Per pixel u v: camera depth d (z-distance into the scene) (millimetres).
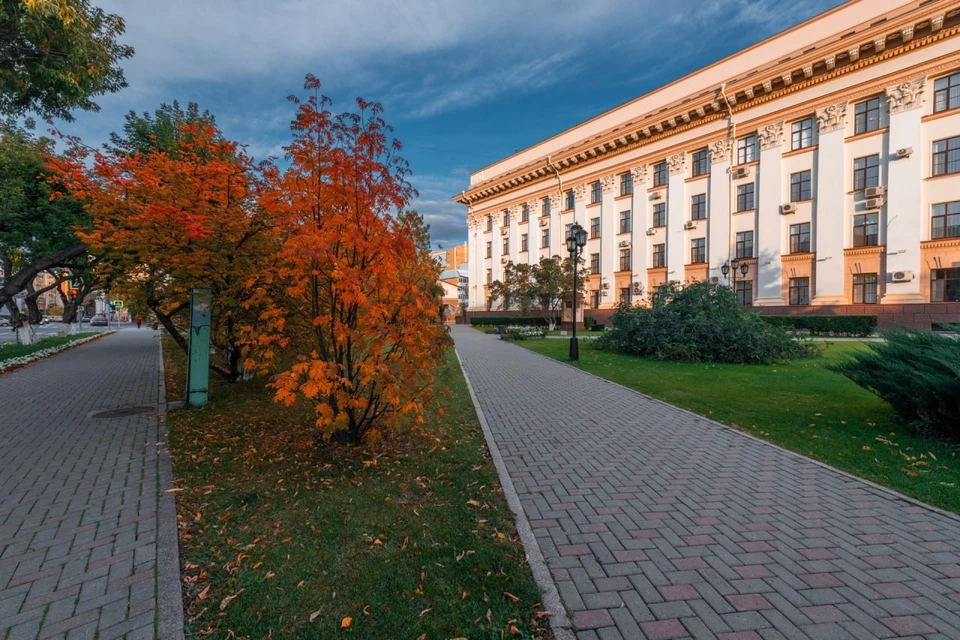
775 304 24766
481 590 2574
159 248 6723
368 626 2271
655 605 2473
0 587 2572
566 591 2598
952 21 19625
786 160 24781
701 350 13156
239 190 6816
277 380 4023
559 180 37812
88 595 2504
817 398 7633
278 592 2539
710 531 3312
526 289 30297
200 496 3854
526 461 4875
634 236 32094
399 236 4402
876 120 22016
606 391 8984
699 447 5363
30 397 8289
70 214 13320
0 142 13133
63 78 7559
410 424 6055
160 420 6480
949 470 4328
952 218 19797
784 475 4430
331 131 4406
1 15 6699
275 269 4586
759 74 24891
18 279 12711
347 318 4715
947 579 2711
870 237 21922
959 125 19641
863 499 3846
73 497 3832
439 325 4977
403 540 3107
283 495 3865
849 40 21734
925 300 20250
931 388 5016
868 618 2365
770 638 2221
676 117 28859
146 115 12375
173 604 2420
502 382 10188
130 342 22469
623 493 4020
